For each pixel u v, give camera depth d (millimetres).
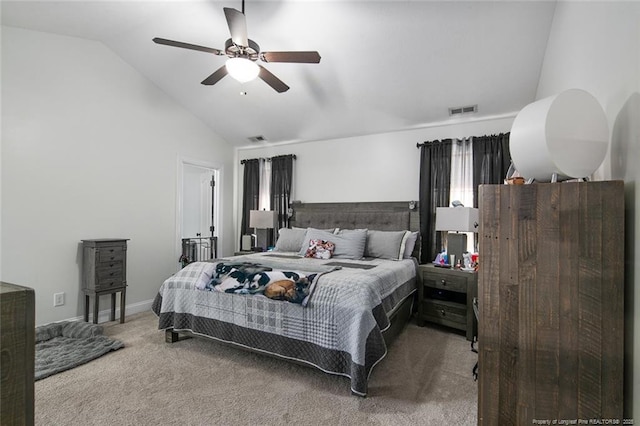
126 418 1721
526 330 1138
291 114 4223
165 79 3871
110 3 2652
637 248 1039
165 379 2143
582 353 1075
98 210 3400
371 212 4184
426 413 1780
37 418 1714
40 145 2951
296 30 2783
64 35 3115
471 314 2898
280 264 2854
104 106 3461
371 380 2148
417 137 4078
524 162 1268
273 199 5031
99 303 3385
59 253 3074
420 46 2799
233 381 2121
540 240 1129
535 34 2500
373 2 2445
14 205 2787
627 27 1137
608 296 1052
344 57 3072
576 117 1206
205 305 2578
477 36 2600
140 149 3832
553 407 1105
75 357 2398
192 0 2629
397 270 2869
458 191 3758
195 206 6043
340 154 4617
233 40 2123
